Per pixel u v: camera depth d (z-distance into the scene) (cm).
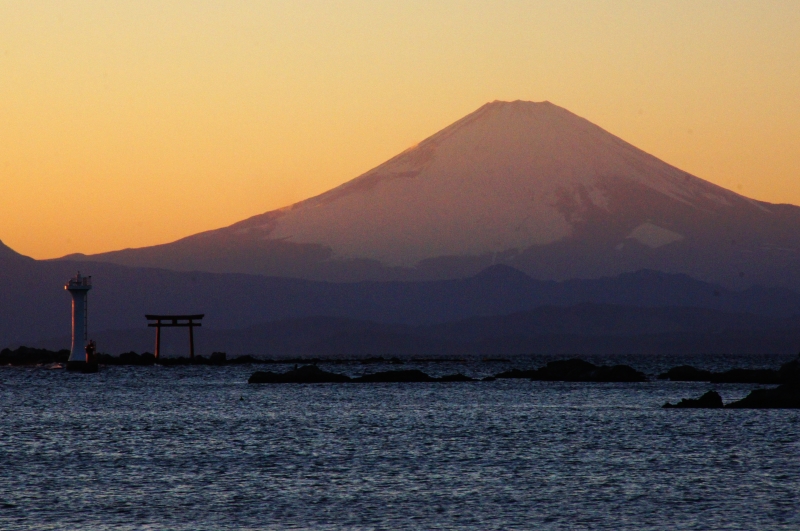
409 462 13488
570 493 11312
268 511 10450
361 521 10025
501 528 9769
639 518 10131
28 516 10238
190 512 10406
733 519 10081
